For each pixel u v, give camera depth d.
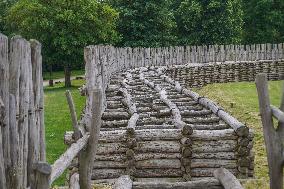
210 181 7.38
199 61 37.62
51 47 36.84
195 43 46.31
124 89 15.83
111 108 13.51
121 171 9.33
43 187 4.58
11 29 47.22
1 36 5.41
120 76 22.44
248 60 39.00
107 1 44.06
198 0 46.72
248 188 8.81
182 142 9.20
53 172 5.07
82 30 36.28
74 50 36.25
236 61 37.19
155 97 14.67
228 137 9.30
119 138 9.28
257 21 54.78
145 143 9.33
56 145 14.21
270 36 53.94
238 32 48.12
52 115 20.52
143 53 33.66
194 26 46.16
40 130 7.22
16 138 5.80
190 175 9.31
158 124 11.05
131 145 9.24
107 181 9.28
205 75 33.22
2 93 5.46
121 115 12.18
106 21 37.69
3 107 5.21
